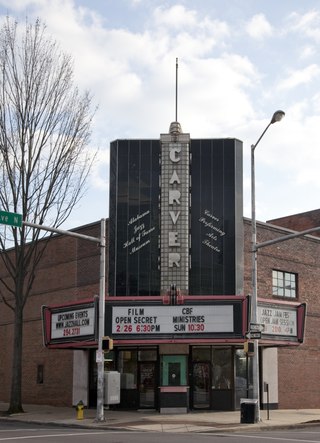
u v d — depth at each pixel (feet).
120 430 77.51
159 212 104.32
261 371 110.83
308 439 64.49
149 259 103.09
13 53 111.55
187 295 100.22
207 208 104.42
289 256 119.85
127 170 106.52
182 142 105.60
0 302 143.54
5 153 101.55
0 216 74.23
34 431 73.51
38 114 103.19
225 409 101.76
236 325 94.43
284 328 101.81
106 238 109.81
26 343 132.36
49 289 126.52
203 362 103.81
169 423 83.41
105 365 108.06
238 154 106.73
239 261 103.71
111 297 97.14
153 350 104.53
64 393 119.44
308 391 120.06
